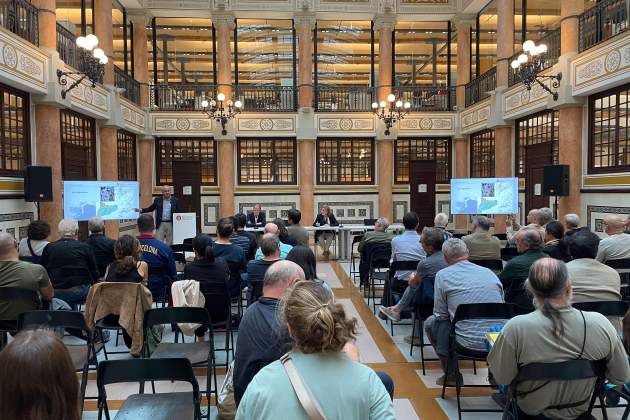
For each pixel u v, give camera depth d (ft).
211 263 15.26
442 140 54.24
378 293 26.78
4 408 3.99
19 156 27.86
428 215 54.34
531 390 8.38
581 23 31.58
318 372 5.15
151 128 50.49
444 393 13.87
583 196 32.01
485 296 12.72
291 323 5.38
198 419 9.03
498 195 37.42
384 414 5.08
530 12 45.93
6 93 26.40
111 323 14.73
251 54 54.24
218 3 48.93
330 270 33.88
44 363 4.04
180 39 53.47
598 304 11.85
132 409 9.30
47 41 28.84
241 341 8.85
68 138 34.94
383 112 48.26
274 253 15.55
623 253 17.79
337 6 49.93
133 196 34.47
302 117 50.75
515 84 39.24
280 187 52.65
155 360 8.70
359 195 53.26
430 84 55.88
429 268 15.39
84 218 31.32
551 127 36.45
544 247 18.10
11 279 14.25
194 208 52.65
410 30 55.11
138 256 15.33
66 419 4.16
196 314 12.28
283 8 49.39
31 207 28.81
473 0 47.65
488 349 11.66
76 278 17.75
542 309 8.32
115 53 49.03
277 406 4.97
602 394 9.22
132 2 47.01
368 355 17.25
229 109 47.60
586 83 29.96
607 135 29.84
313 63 54.65
